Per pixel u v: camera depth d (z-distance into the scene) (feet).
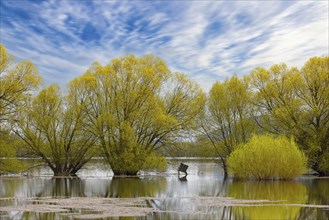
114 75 189.67
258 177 153.07
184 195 107.55
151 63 196.44
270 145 151.02
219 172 226.58
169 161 198.90
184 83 200.85
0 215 76.07
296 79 190.29
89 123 192.24
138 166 185.26
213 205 88.07
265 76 196.95
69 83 192.75
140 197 103.91
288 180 151.12
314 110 182.60
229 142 200.23
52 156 196.44
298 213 77.05
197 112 199.72
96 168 223.71
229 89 201.67
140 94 188.96
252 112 200.44
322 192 111.96
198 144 205.46
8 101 180.14
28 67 183.11
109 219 71.82
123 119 189.26
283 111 187.11
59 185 139.23
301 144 187.01
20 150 194.39
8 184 143.43
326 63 187.93
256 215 75.25
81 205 89.20
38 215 75.97
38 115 189.88
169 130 190.29
